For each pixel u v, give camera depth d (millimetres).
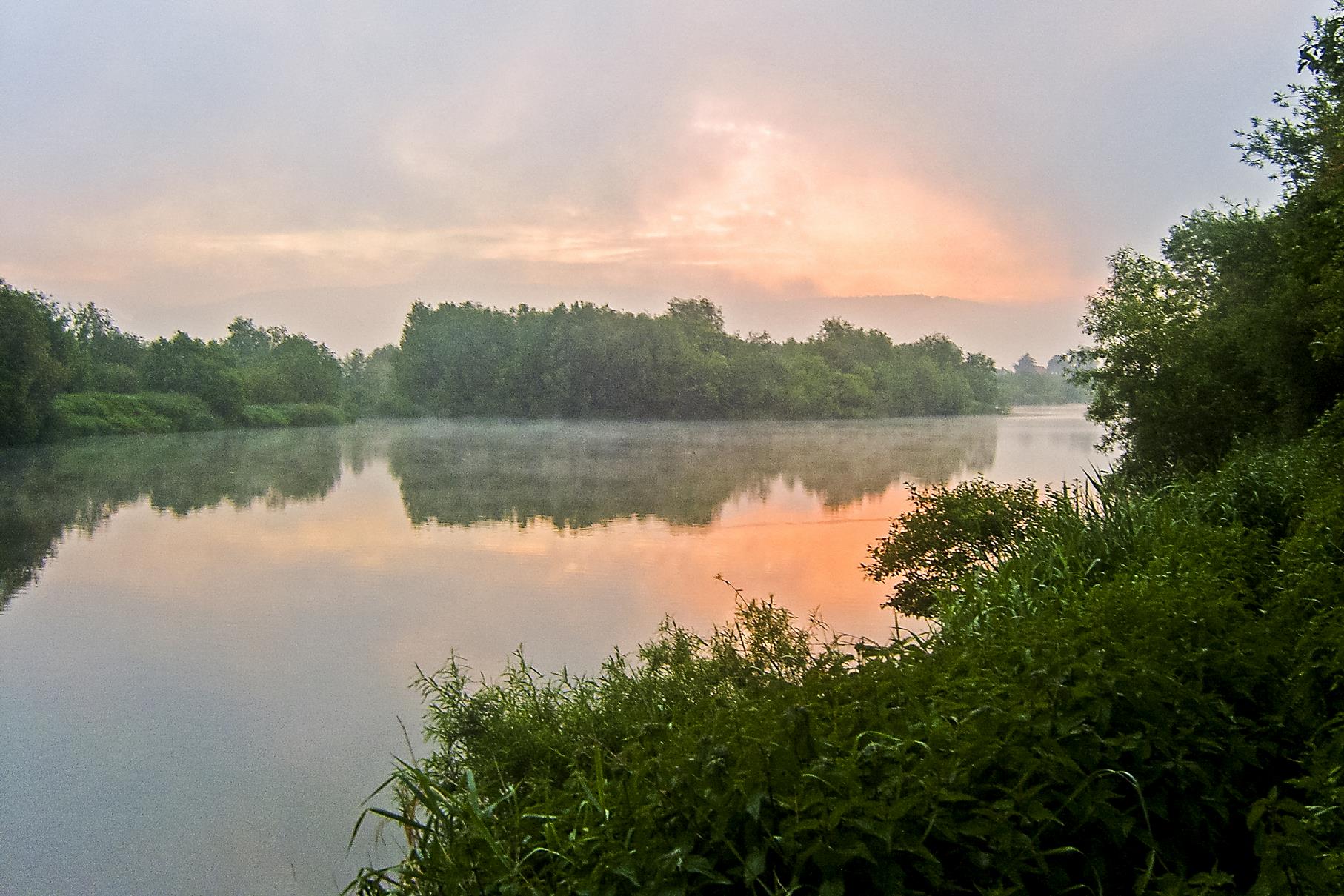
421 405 90250
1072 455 46969
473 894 2807
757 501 29734
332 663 11836
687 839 2580
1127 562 6586
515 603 14906
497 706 5984
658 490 33156
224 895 6504
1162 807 2955
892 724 3076
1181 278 18875
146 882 6676
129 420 57812
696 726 3510
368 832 7484
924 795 2619
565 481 36562
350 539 22141
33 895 6543
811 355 101250
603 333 86000
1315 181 13031
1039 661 3447
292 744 9195
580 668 11039
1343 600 4340
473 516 26281
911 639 5367
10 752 9094
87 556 20000
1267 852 2562
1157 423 14906
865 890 2539
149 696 10695
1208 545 6078
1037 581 6457
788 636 6250
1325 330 10758
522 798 3965
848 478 36438
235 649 12547
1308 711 3484
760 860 2449
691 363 86312
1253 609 5238
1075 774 2881
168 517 26344
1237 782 3256
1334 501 5707
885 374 103312
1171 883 2674
